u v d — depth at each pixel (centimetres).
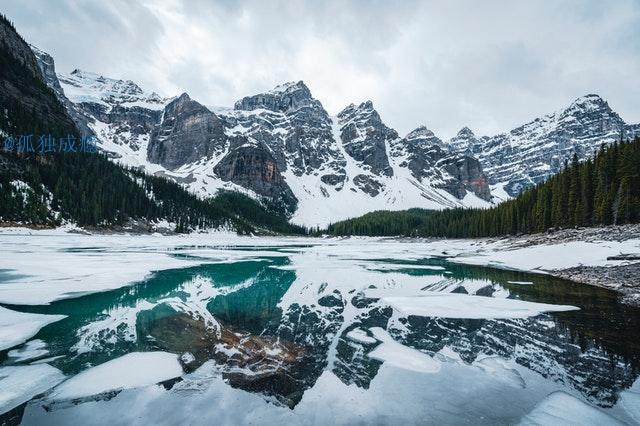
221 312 1845
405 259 5047
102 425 768
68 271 2870
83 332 1451
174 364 1125
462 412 848
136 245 6519
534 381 1032
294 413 831
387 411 848
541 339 1422
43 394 914
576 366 1142
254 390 952
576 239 4688
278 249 7281
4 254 3822
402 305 2019
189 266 3650
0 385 961
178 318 1689
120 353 1222
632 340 1404
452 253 6444
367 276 3231
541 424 793
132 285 2503
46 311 1775
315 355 1239
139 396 905
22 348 1258
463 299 2173
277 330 1534
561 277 3169
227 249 6644
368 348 1316
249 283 2770
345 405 875
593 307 1956
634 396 938
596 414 837
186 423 779
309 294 2362
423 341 1404
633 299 2162
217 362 1152
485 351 1288
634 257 3153
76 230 8062
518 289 2531
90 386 959
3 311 1725
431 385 1000
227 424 776
